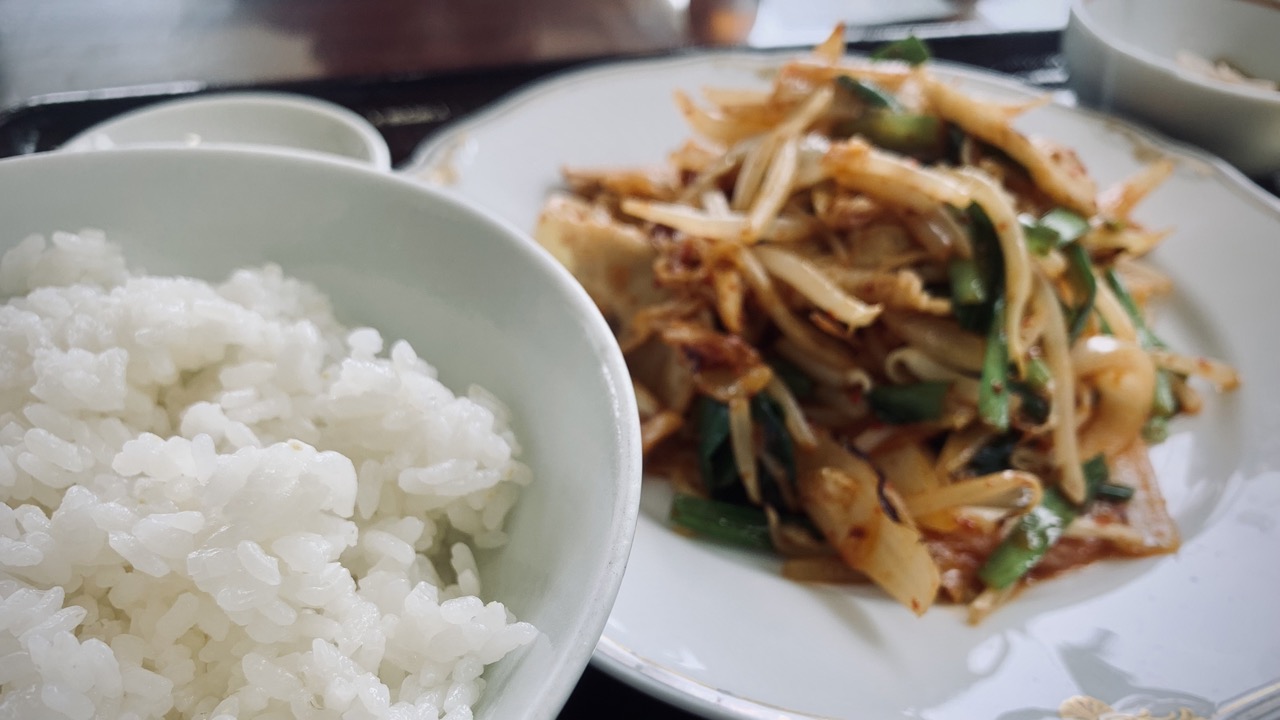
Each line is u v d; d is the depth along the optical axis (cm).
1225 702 20
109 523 15
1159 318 29
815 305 27
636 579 22
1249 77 36
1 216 19
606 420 17
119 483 16
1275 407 26
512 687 15
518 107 33
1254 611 22
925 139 29
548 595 16
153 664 15
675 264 28
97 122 32
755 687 20
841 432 27
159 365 18
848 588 24
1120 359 26
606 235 28
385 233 19
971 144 28
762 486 26
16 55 37
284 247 20
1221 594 22
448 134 31
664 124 34
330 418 18
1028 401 26
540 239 29
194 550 15
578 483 17
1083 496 25
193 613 15
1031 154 28
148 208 19
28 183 19
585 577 15
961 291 26
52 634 14
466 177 31
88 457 17
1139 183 30
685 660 21
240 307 18
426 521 18
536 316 18
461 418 18
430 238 19
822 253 28
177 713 15
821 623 22
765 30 42
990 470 26
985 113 28
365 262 20
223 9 41
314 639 15
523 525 18
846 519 24
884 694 20
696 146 30
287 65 37
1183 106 34
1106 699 20
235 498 15
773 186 27
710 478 26
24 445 16
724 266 27
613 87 34
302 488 16
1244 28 36
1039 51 39
